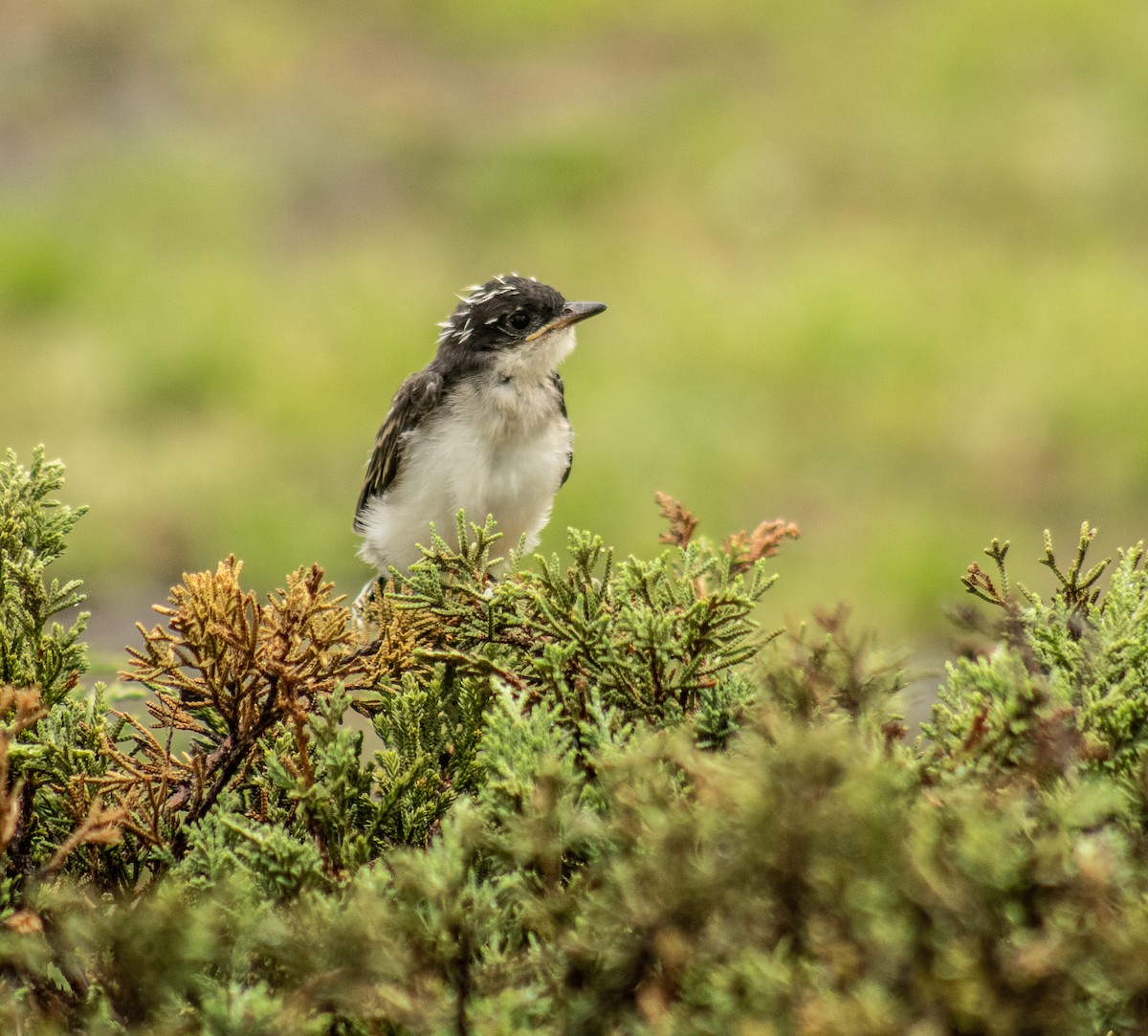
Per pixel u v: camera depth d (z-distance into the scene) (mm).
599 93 27109
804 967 2557
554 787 2900
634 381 17859
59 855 3051
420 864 2828
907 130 24469
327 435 17000
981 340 18531
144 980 2760
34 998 2904
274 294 20531
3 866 3152
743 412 17188
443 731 3760
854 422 16953
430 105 27000
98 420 17172
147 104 27094
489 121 26344
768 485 15812
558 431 7926
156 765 3570
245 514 15273
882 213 22469
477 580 3988
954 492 15695
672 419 16922
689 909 2652
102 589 13938
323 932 2775
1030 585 14023
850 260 20891
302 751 3355
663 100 26547
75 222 22594
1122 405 16828
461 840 2920
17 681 3633
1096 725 3197
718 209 22828
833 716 3051
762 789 2588
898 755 2994
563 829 2883
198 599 3629
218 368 18047
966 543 14688
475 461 7648
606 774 2951
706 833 2668
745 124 25125
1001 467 16078
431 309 20156
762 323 19031
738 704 3363
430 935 2764
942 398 17359
